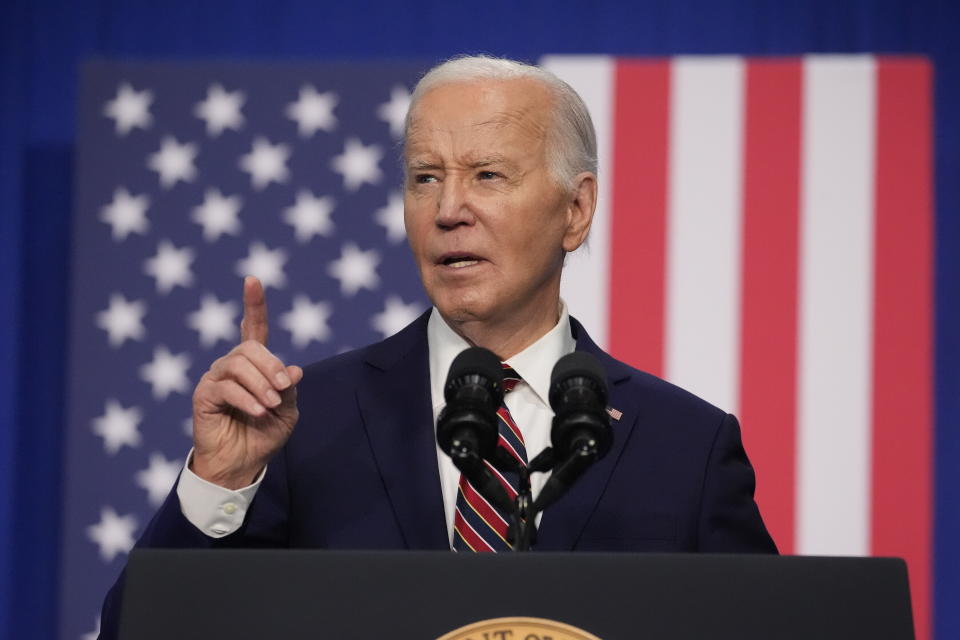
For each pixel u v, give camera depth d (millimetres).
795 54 12617
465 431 4168
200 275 12094
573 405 4223
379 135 12180
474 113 5527
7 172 12805
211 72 12242
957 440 12180
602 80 11859
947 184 12375
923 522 11414
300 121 12211
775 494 11477
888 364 11516
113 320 12055
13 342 12648
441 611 3598
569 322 6320
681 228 11688
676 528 5594
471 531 5430
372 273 12078
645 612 3604
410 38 12773
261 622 3611
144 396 11992
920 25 12594
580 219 5969
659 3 12688
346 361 6184
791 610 3631
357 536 5520
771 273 11625
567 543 5469
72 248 12219
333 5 12852
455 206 5461
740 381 11555
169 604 3629
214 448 4906
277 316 12031
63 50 12938
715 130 11773
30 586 12508
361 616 3602
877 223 11625
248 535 5469
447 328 5996
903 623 3646
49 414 12641
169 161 12180
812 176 11688
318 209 12133
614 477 5664
